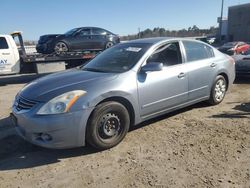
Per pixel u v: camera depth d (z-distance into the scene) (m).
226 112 6.45
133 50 5.59
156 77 5.36
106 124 4.72
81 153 4.74
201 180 3.85
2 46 11.94
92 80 4.83
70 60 13.73
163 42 5.77
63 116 4.33
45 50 14.52
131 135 5.34
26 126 4.46
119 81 4.89
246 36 57.47
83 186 3.85
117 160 4.48
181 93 5.86
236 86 9.38
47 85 4.81
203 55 6.52
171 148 4.78
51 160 4.58
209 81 6.53
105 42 15.70
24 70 12.65
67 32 15.18
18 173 4.25
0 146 5.16
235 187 3.69
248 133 5.27
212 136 5.18
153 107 5.37
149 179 3.93
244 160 4.33
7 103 8.47
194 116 6.24
